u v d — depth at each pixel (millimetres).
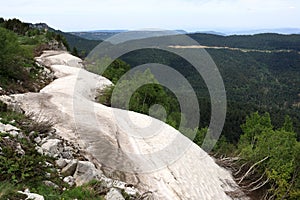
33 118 10977
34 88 18938
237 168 17641
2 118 9789
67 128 10797
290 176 17578
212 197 12578
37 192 6988
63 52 41344
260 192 16359
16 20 61281
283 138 18656
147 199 8992
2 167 7293
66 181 8086
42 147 9016
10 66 17844
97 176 8562
